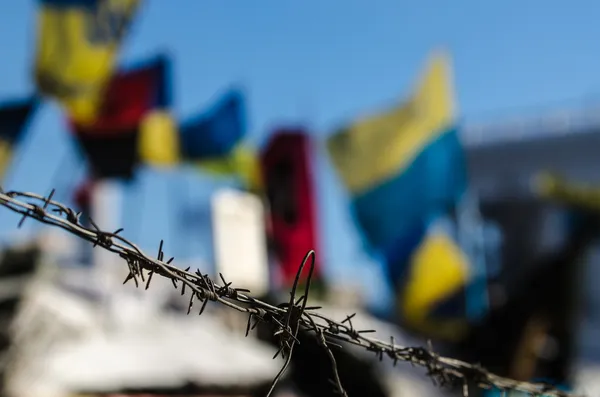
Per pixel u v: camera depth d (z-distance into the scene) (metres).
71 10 7.75
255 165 9.08
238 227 8.85
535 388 2.31
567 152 12.16
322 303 8.30
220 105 9.27
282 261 8.63
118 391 5.73
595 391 6.74
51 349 6.15
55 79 7.73
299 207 8.74
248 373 6.09
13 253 7.18
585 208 6.83
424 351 2.09
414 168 8.10
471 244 8.08
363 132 8.31
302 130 8.93
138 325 6.96
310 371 4.71
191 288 1.54
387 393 5.02
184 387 5.88
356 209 8.23
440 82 8.20
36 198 1.38
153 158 9.08
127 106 8.77
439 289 7.91
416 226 8.02
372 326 6.77
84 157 8.52
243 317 7.18
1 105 7.66
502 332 5.86
